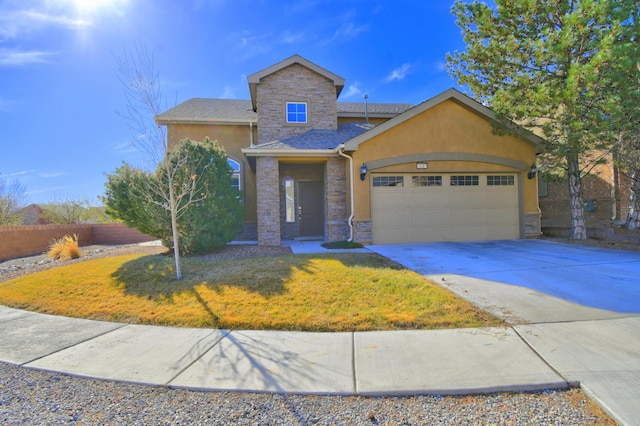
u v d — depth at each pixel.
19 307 6.09
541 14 10.55
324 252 9.61
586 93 9.26
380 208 11.50
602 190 13.95
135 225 9.64
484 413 2.69
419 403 2.85
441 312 4.81
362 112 16.70
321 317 4.80
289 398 2.97
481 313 4.75
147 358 3.82
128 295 6.19
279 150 11.46
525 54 10.78
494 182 12.28
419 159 11.58
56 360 3.83
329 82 14.82
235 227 10.45
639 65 10.38
